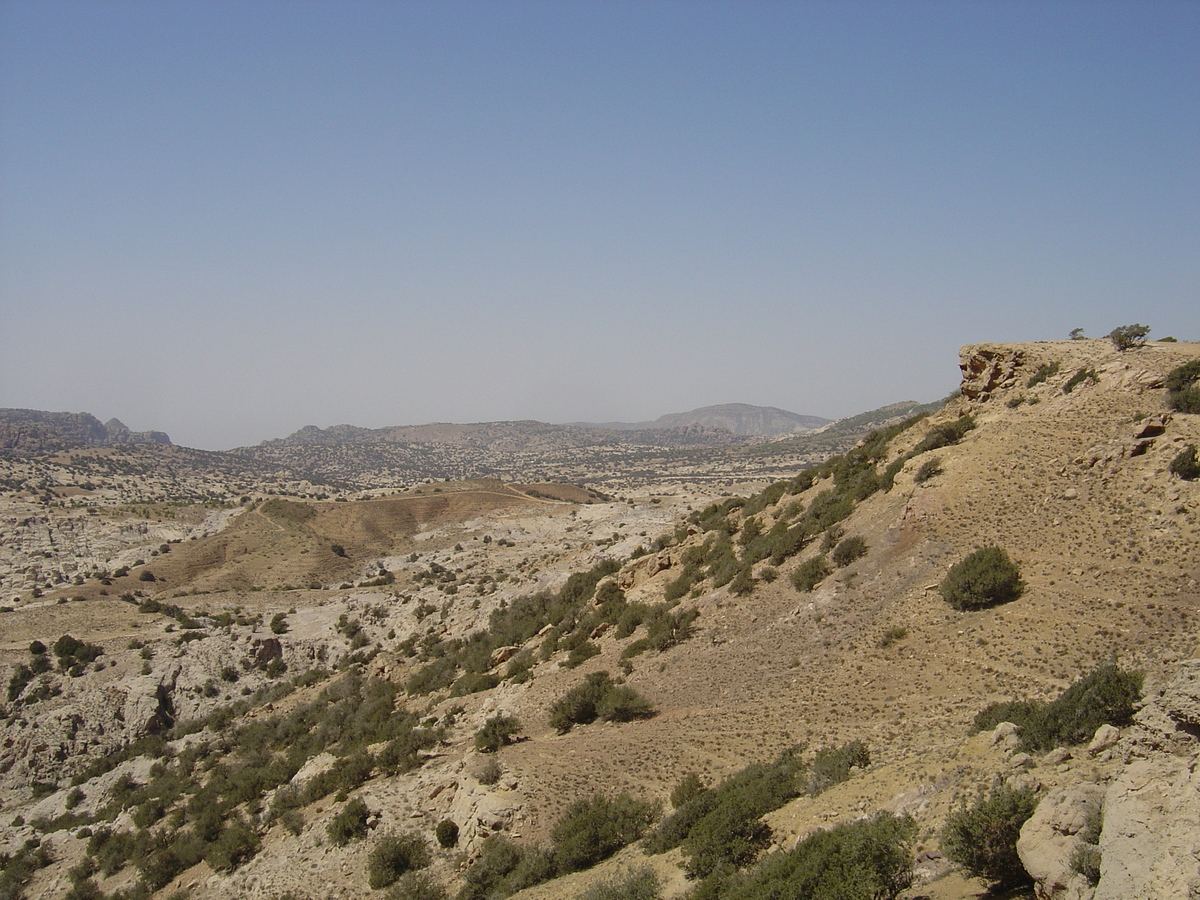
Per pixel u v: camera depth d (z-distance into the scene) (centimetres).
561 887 2302
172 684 7906
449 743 4347
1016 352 4559
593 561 8512
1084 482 3281
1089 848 1068
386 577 12812
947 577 3177
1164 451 3091
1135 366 3738
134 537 16362
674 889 1878
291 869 3403
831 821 1783
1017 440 3828
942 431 4381
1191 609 2408
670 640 4244
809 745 2612
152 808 5091
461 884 2808
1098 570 2808
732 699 3294
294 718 6400
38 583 13325
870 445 5422
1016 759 1616
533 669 5053
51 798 6241
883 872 1355
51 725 7081
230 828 4178
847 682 2962
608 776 3025
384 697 5881
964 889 1274
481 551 13762
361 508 16975
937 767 1842
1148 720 1177
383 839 3288
